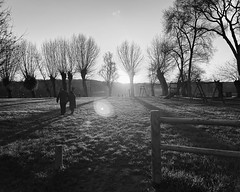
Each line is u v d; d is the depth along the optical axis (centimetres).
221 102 2420
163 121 405
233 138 737
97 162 538
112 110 1677
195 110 1602
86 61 4775
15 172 495
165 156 563
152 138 412
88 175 467
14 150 635
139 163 518
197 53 3888
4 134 852
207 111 1520
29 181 448
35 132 876
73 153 607
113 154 586
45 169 504
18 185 435
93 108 1855
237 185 383
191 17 3116
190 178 420
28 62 5141
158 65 5150
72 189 410
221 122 354
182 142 691
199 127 917
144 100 3042
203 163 508
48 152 611
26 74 5156
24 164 537
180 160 531
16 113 1462
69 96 1475
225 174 443
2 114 1398
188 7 2919
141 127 955
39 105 2177
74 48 4697
